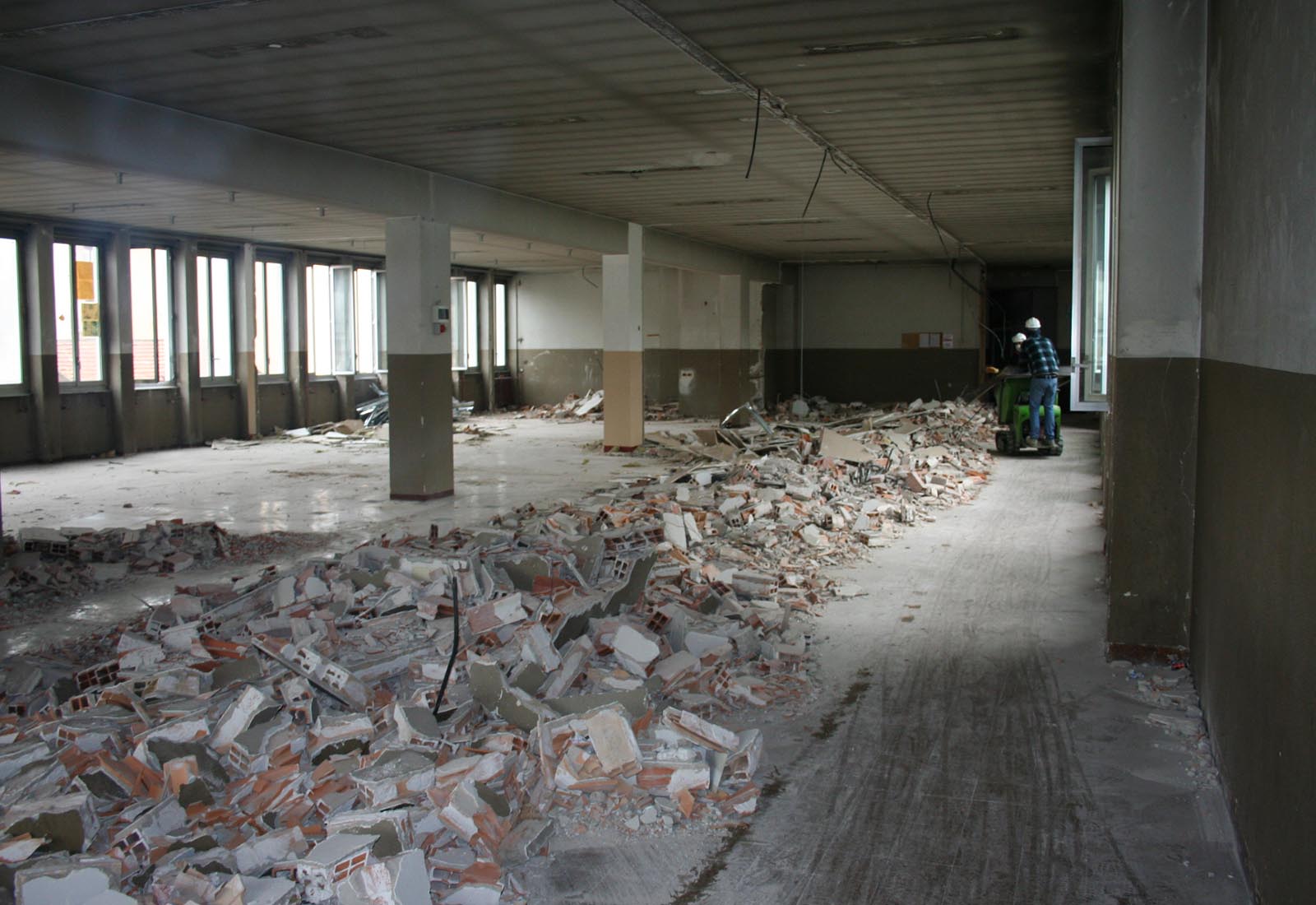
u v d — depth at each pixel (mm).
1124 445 5145
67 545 7578
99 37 5699
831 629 5949
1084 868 3225
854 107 7523
